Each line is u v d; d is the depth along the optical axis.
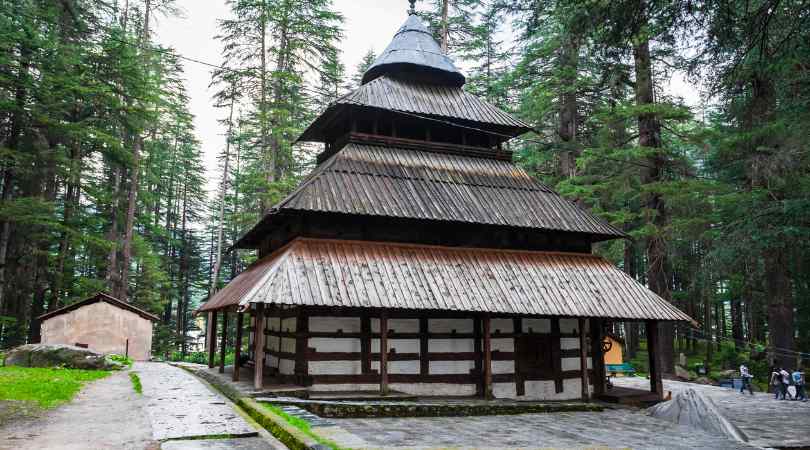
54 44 30.77
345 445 8.23
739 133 21.31
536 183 20.75
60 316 28.64
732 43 13.38
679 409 14.66
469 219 17.52
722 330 53.84
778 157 20.84
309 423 10.16
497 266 17.70
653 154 26.94
